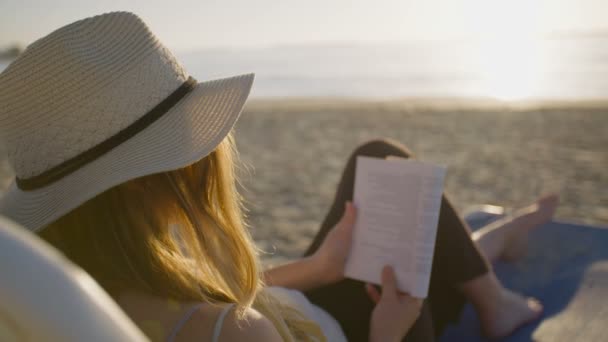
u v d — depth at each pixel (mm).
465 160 7801
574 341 1998
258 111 16734
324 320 1666
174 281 898
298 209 5758
